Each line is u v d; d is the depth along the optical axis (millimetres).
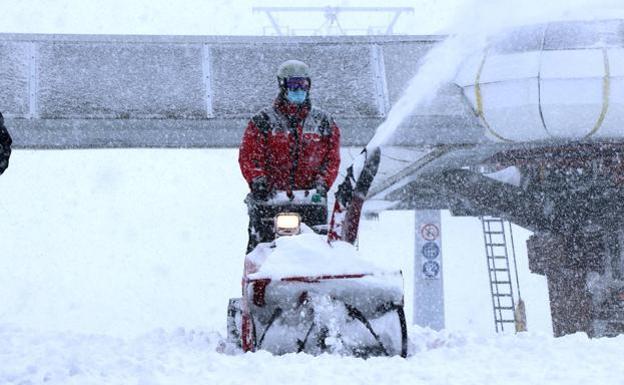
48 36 17922
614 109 17828
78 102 17516
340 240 6730
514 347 6238
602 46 17844
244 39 18531
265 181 7055
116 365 5508
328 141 7492
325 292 6117
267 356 5668
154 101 17750
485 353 5973
